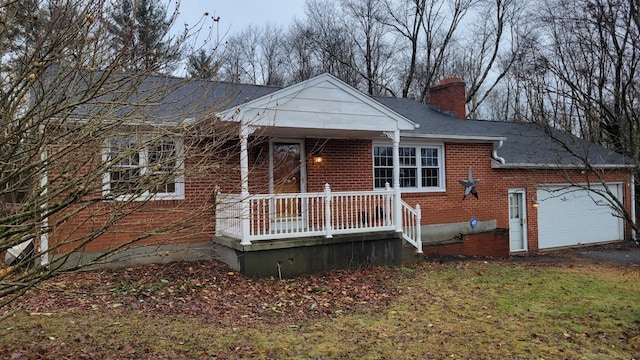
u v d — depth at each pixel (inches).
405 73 1402.6
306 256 391.2
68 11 148.6
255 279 363.9
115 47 175.2
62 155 138.7
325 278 380.5
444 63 1359.5
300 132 441.1
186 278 350.9
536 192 621.6
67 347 216.5
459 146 574.2
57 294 299.0
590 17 896.3
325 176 490.9
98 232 142.4
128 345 223.5
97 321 255.0
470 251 534.3
